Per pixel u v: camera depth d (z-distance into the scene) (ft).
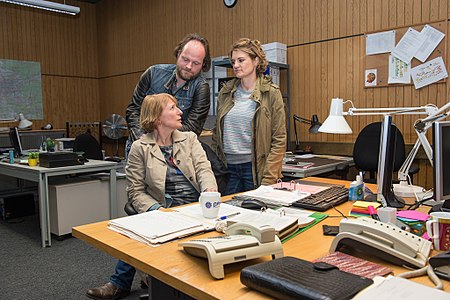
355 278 2.92
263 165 7.96
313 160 12.10
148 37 20.89
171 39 19.61
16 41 21.56
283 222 4.58
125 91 22.84
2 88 21.09
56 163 11.60
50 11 22.70
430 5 11.37
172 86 8.20
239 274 3.45
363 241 3.68
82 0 23.73
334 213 5.49
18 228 13.42
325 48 13.78
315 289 2.71
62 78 23.34
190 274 3.47
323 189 6.77
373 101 12.73
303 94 14.51
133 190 6.64
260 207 5.64
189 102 8.28
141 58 21.49
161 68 8.28
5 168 12.97
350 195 6.20
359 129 13.17
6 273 9.42
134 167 6.68
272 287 2.91
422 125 5.97
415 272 3.32
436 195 4.75
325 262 3.37
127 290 7.96
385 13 12.26
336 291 2.68
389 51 12.21
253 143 7.89
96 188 12.57
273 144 7.87
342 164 11.49
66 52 23.44
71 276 9.22
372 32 12.53
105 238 4.47
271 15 15.23
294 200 5.98
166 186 6.88
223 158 8.25
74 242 11.72
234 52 7.73
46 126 21.43
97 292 7.73
